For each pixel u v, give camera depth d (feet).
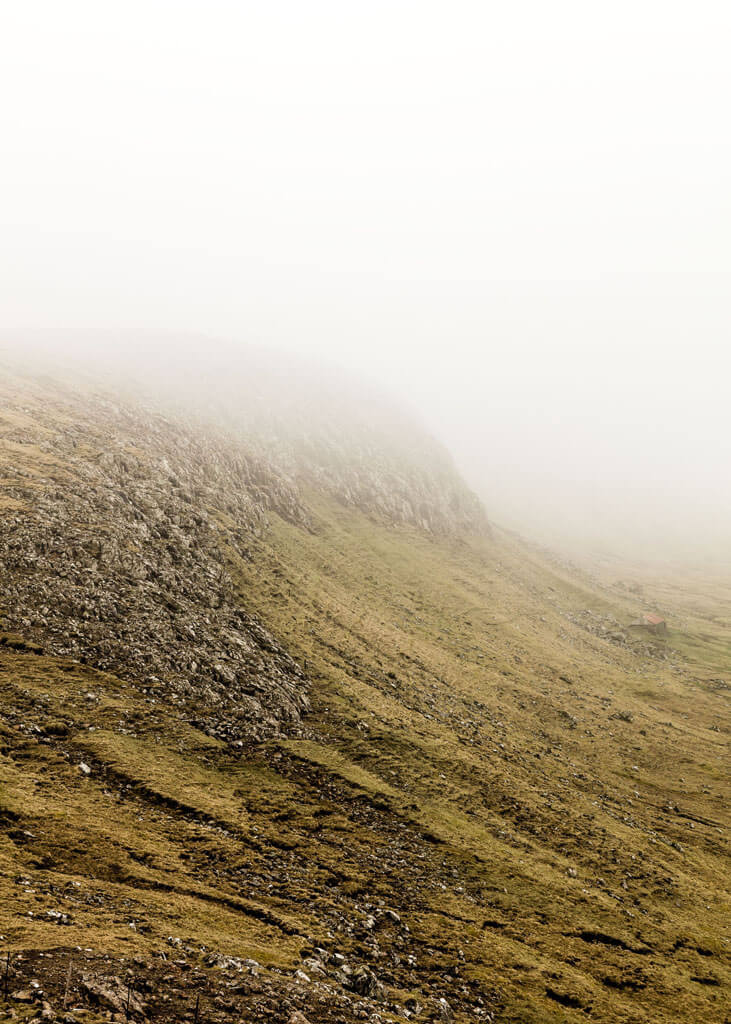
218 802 88.33
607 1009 75.25
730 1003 85.61
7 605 107.04
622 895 106.01
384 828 100.94
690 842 134.82
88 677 102.22
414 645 192.34
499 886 96.12
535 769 145.07
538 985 75.66
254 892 71.05
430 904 85.30
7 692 89.71
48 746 83.10
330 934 68.49
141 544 145.38
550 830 119.55
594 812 133.18
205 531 178.09
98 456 180.75
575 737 172.24
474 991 69.62
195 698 111.86
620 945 91.86
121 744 90.33
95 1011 37.73
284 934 63.93
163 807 81.56
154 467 199.72
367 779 112.68
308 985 53.11
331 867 84.64
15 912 47.47
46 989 38.34
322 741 121.39
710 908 110.22
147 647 115.85
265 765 105.40
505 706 176.04
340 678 147.23
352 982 59.82
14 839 61.36
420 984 66.90
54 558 122.52
